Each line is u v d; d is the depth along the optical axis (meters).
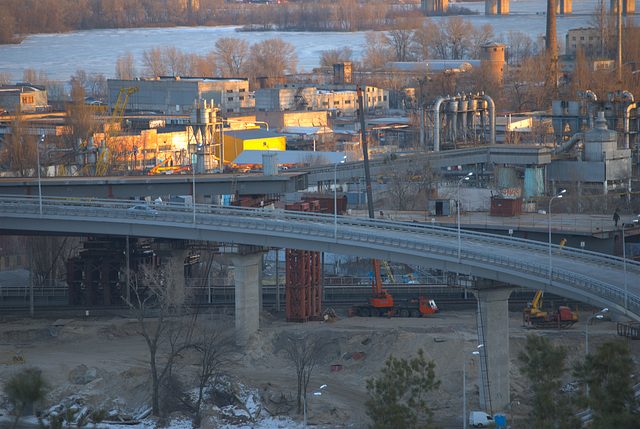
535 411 159.75
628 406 140.88
